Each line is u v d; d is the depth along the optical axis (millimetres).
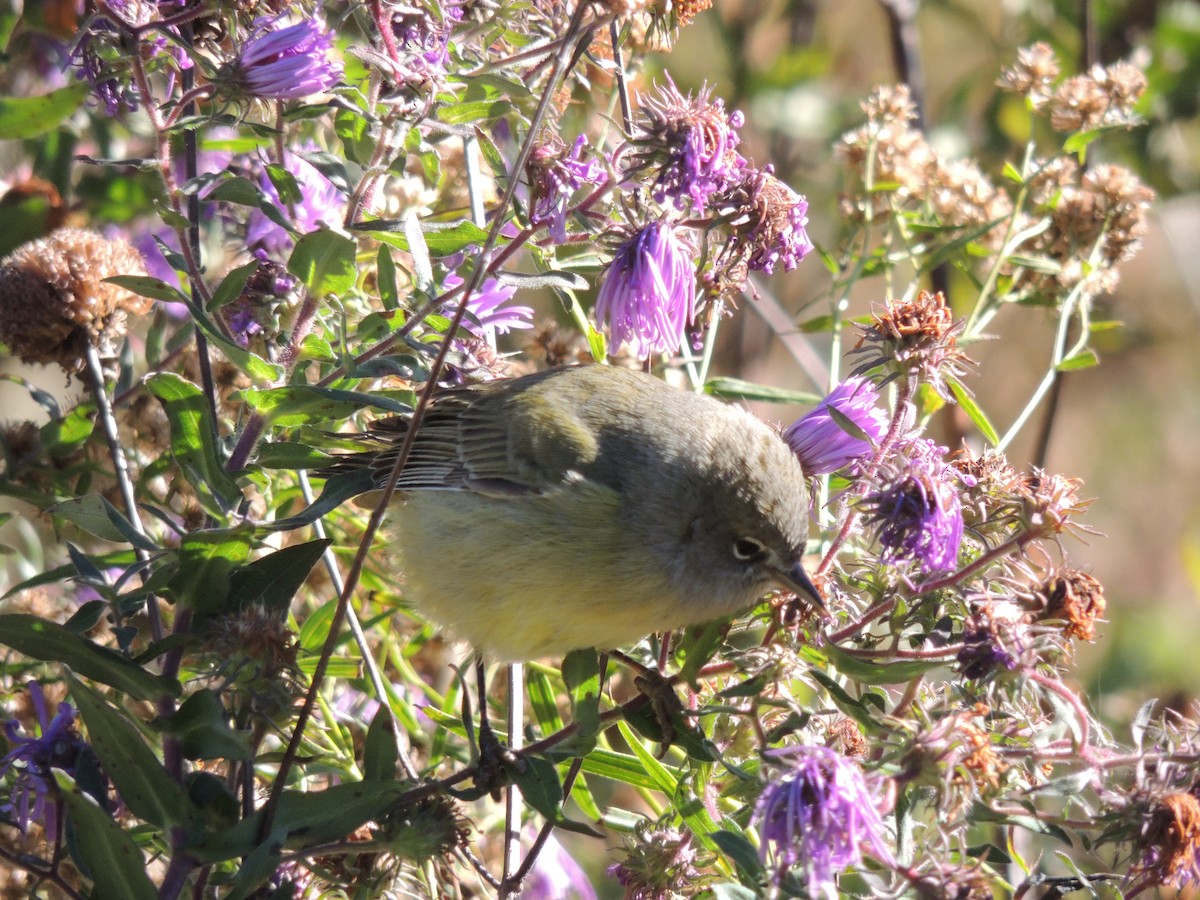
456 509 8906
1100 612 7359
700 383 10250
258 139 9508
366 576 10633
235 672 7203
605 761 8641
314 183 9602
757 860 6520
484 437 8992
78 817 6863
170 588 7688
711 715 8312
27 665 9484
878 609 7762
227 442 8383
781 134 16578
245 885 6762
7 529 12102
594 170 8438
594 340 9906
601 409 9023
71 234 8969
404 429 9352
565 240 8078
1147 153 16375
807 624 7984
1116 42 16562
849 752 7926
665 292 8070
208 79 7973
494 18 8961
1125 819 6918
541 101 7191
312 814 7148
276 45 7750
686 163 7789
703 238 8539
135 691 7430
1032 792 6828
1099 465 20453
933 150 12516
